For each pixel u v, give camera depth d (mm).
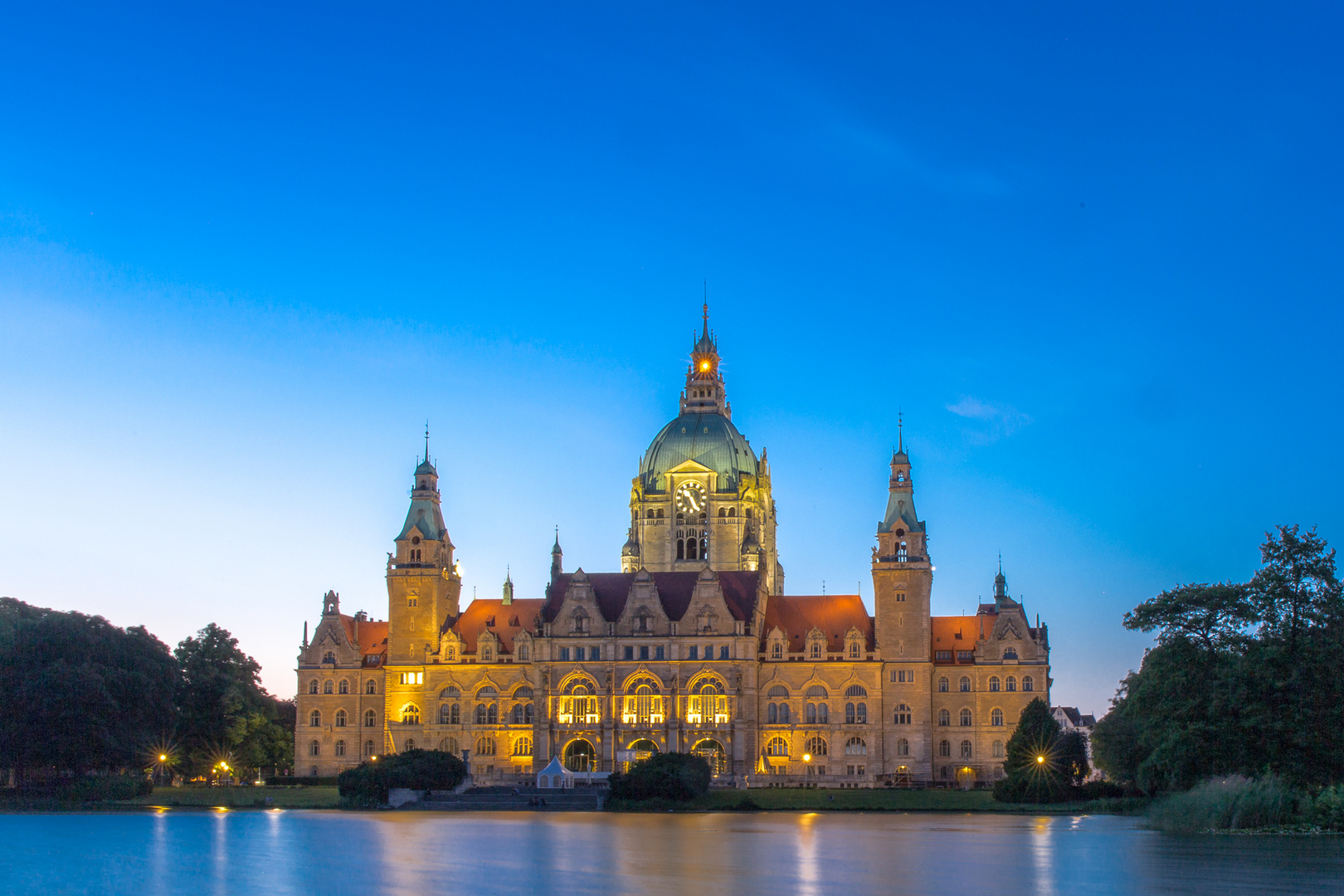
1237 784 119812
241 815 159500
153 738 194875
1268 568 127375
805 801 173750
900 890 80250
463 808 173250
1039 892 78812
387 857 101375
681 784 173875
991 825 137875
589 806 172375
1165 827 124125
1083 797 176500
